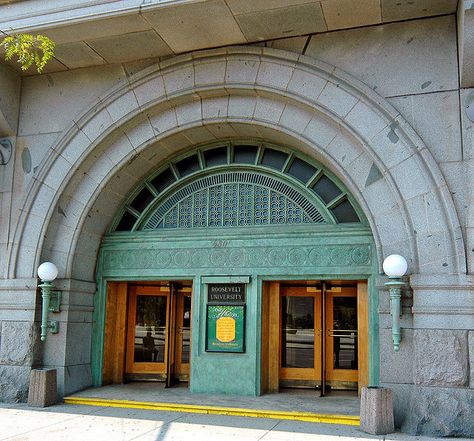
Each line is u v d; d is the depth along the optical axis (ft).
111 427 27.68
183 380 39.91
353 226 33.42
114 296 39.42
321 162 34.40
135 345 40.52
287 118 33.14
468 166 28.63
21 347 34.86
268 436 26.05
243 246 35.42
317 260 33.86
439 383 27.32
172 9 29.63
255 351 34.53
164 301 40.83
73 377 35.55
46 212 36.09
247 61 33.19
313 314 37.99
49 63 36.04
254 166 36.06
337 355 37.27
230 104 34.22
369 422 27.07
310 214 34.86
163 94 34.68
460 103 29.37
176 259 36.68
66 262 36.04
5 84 36.73
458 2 28.86
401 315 29.27
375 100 30.53
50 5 31.42
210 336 35.40
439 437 26.40
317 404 32.09
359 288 34.91
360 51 31.48
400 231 30.04
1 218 36.88
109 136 35.86
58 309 35.37
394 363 29.12
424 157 29.27
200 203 37.22
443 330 27.63
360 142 30.71
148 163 37.50
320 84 31.78
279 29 31.71
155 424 28.30
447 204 28.48
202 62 33.91
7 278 35.86
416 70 30.37
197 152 37.58
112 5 30.27
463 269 27.71
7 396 34.19
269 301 36.65
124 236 37.91
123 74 36.09
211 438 25.67
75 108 36.70
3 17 32.17
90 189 36.40
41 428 27.43
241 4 29.12
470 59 27.61
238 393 34.53
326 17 30.45
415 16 30.40
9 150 37.45
